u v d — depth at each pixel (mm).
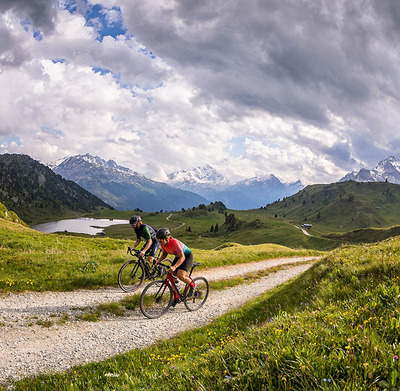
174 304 11555
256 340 4992
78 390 5996
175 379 4660
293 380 3549
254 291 17625
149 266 13242
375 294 6266
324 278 12273
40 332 9500
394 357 3410
